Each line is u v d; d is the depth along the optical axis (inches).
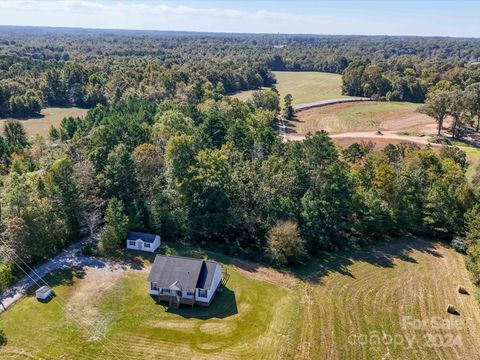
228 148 2475.4
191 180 1947.6
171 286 1476.4
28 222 1665.8
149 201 2009.1
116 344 1296.8
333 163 2226.9
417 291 1665.8
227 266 1764.3
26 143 3425.2
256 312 1476.4
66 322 1378.0
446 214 2132.1
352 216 2100.1
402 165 2524.6
